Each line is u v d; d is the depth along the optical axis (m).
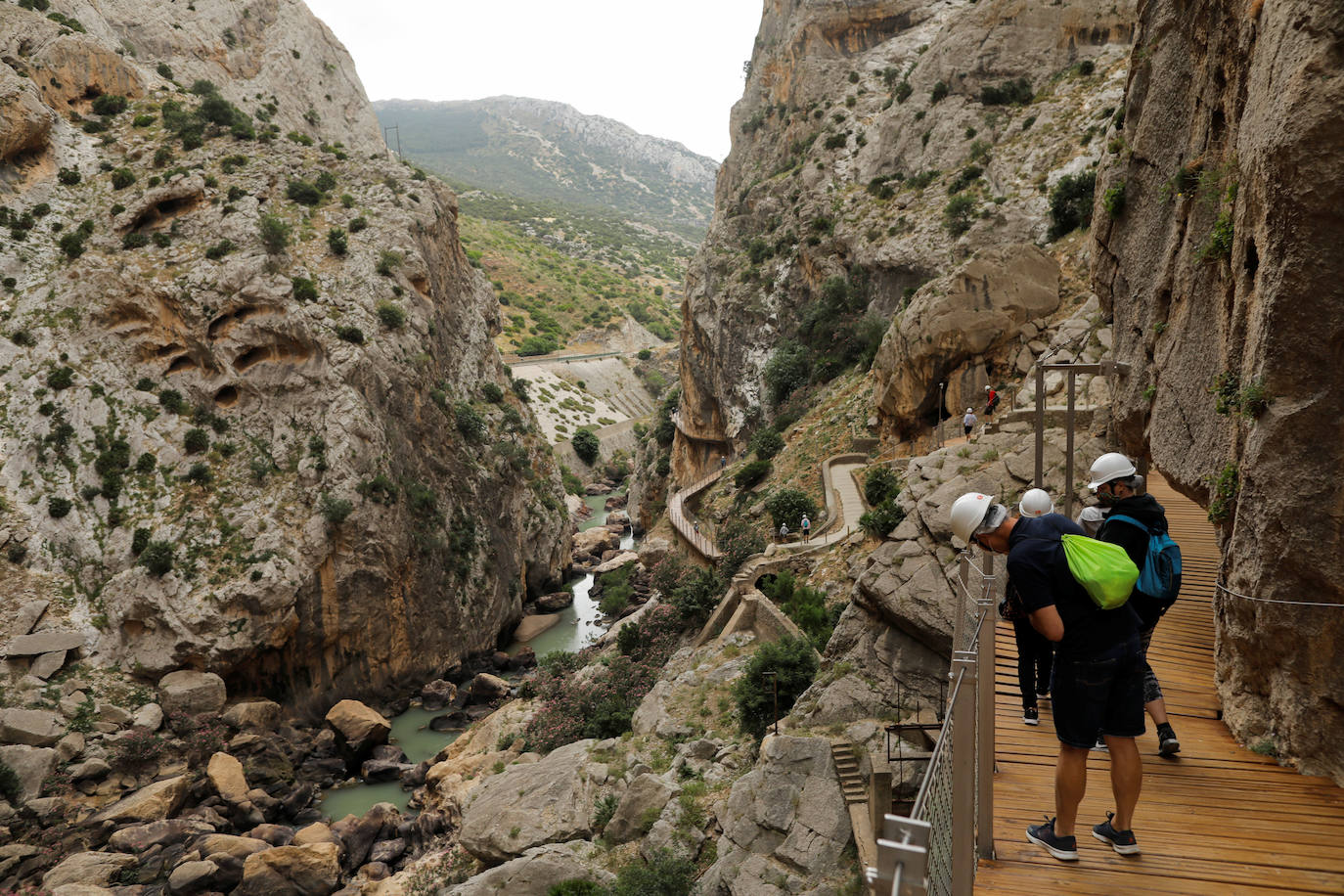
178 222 53.44
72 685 38.16
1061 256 42.22
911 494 20.17
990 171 55.59
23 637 38.41
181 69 83.44
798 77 83.25
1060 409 20.91
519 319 164.38
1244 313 7.43
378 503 47.75
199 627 40.69
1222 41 9.55
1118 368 12.90
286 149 63.38
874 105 74.44
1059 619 4.78
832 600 29.09
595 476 111.38
